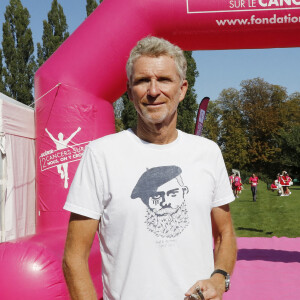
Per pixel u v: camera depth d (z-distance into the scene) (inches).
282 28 189.3
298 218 504.7
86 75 187.9
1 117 190.1
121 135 71.2
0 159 193.0
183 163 69.3
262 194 959.6
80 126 186.9
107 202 68.0
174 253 65.4
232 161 2000.5
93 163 68.2
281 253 274.7
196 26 189.8
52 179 188.5
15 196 203.0
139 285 64.8
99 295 146.7
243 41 195.8
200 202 68.1
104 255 68.8
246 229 432.5
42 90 191.0
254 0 185.8
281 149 1908.2
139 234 65.7
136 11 187.3
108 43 187.0
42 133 191.0
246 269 236.8
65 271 67.8
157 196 66.6
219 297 65.8
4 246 134.0
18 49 1229.1
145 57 69.1
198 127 280.4
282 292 198.4
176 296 64.6
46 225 188.9
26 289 125.6
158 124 69.0
